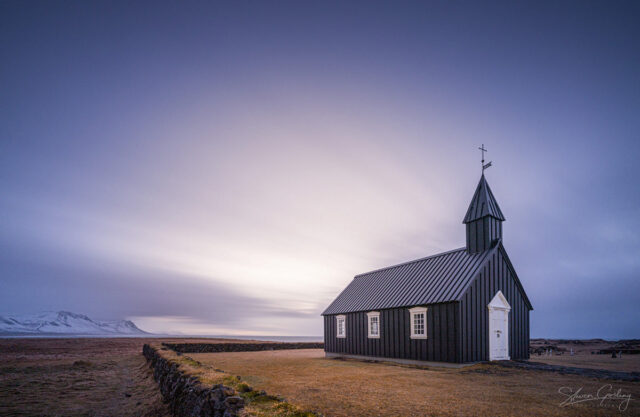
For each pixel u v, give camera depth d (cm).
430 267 2747
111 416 1113
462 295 2122
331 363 2444
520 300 2572
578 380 1547
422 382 1509
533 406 1063
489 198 2577
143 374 2017
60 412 1155
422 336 2303
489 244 2448
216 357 3039
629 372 1784
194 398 879
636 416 964
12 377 1911
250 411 670
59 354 3556
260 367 2159
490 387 1374
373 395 1224
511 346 2427
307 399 1163
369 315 2789
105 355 3406
